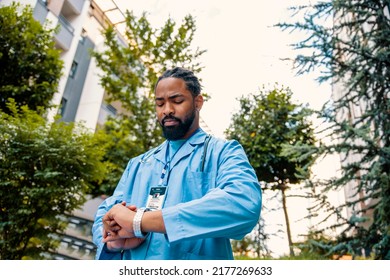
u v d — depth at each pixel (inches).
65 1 388.8
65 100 412.8
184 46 256.5
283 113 233.6
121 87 254.2
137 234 30.6
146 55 262.1
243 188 30.9
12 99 154.6
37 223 147.3
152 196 37.4
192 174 37.4
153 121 251.9
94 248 228.8
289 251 191.5
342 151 108.5
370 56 114.7
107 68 267.0
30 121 146.3
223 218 28.9
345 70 120.3
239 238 31.4
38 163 144.7
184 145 42.5
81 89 442.9
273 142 230.4
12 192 137.9
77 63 441.7
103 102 452.1
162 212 30.2
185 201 35.7
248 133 249.8
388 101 114.8
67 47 381.4
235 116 275.3
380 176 101.3
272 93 245.9
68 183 146.1
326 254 113.3
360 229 112.0
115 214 32.0
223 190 31.0
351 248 107.8
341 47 126.2
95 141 166.4
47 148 141.6
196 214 29.1
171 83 41.8
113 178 239.1
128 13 269.0
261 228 225.1
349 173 109.5
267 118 240.7
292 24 116.2
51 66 204.2
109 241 35.2
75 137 156.1
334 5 117.9
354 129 104.9
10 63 190.1
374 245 104.5
